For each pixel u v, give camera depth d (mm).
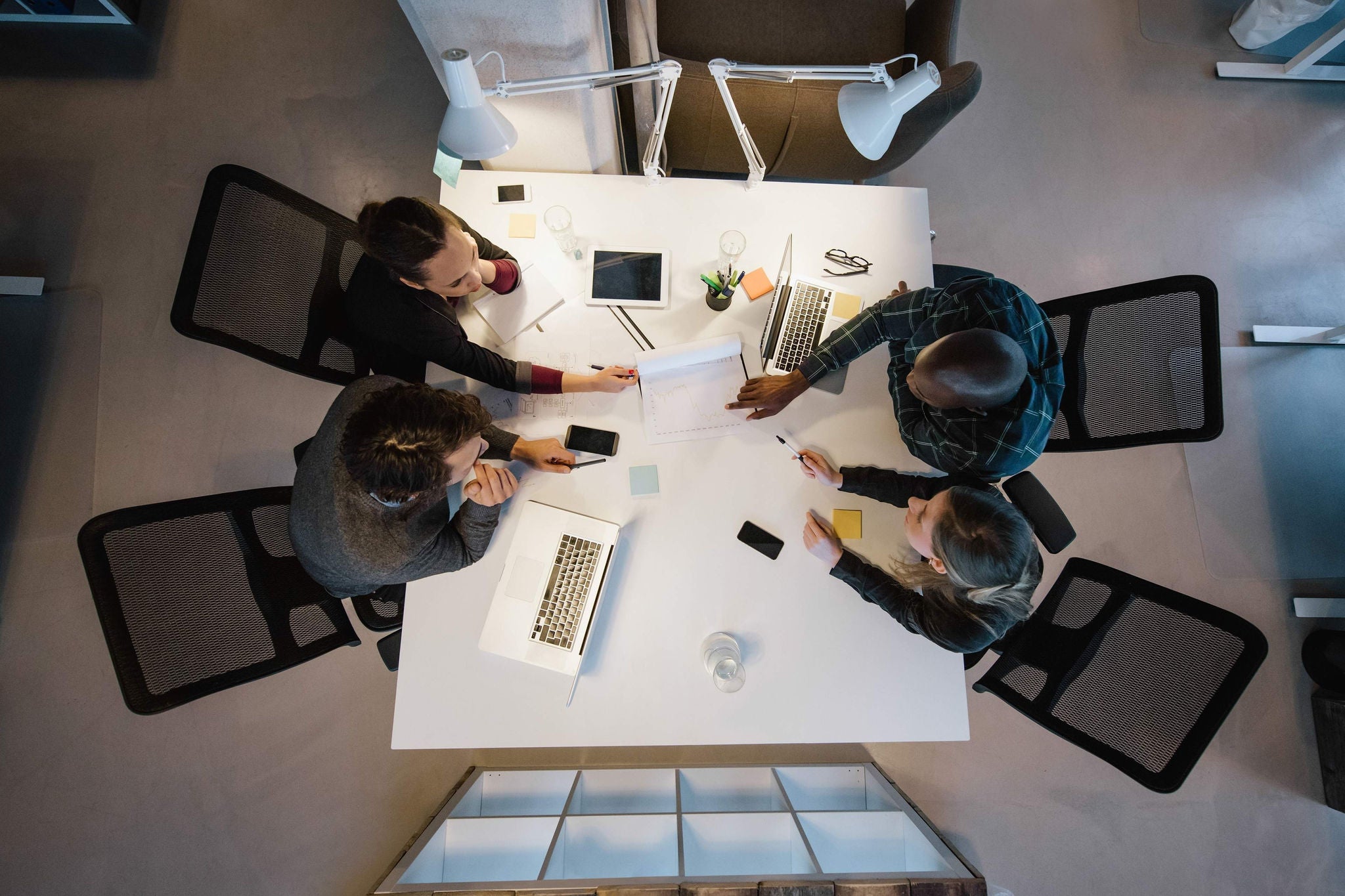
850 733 1514
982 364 1150
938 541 1303
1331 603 2293
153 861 2072
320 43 2590
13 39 2539
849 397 1623
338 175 2498
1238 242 2625
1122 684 1577
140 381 2320
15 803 2068
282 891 2100
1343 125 2736
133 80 2525
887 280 1681
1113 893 2197
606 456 1573
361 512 1272
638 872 1942
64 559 2199
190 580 1527
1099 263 2596
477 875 1990
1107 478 2416
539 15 1312
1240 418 2465
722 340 1568
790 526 1571
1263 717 2281
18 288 2322
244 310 1521
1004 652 1704
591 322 1644
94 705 2125
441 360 1507
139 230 2418
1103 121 2711
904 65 2184
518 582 1485
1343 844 2211
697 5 2170
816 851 1981
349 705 2207
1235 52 2791
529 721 1480
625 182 1689
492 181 1681
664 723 1491
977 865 2205
